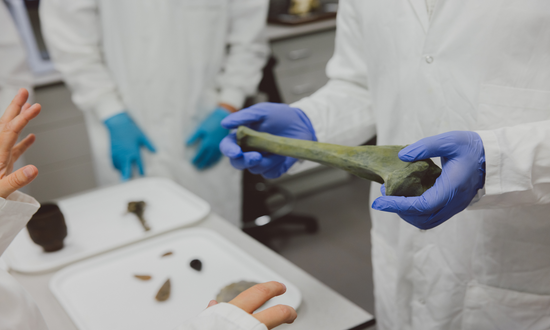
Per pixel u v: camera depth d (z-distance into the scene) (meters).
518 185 0.97
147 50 1.76
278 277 1.19
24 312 0.90
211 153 1.86
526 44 1.05
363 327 1.11
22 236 1.36
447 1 1.10
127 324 1.10
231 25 1.91
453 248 1.16
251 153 1.13
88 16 1.74
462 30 1.09
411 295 1.27
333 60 1.38
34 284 1.21
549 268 1.11
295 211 2.96
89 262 1.23
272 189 2.78
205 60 1.83
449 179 0.94
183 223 1.38
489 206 1.00
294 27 2.88
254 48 1.92
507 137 0.96
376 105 1.26
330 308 1.13
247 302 0.88
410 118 1.18
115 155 1.79
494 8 1.06
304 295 1.17
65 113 2.29
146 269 1.23
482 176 0.97
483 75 1.08
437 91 1.13
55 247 1.29
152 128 1.85
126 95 1.81
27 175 0.90
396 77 1.18
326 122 1.27
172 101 1.83
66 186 2.42
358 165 1.00
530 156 0.95
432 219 0.95
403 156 0.95
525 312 1.14
